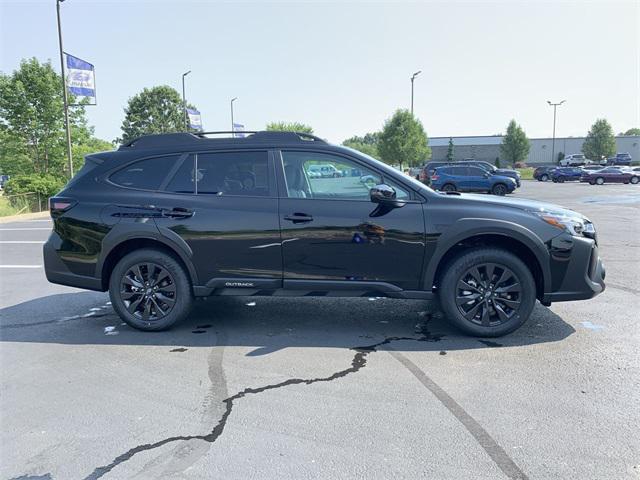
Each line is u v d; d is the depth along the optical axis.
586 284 4.64
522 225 4.54
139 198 4.94
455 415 3.29
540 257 4.56
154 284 5.02
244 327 5.18
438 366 4.10
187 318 5.50
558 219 4.61
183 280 4.95
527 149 73.12
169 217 4.86
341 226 4.66
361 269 4.71
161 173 5.00
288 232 4.72
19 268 8.70
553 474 2.66
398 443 2.97
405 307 5.86
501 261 4.60
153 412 3.38
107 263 5.05
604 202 20.89
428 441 2.99
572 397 3.53
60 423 3.26
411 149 47.06
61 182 27.53
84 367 4.18
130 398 3.60
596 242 4.81
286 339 4.80
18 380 3.94
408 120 46.88
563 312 5.52
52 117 32.06
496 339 4.71
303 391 3.67
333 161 4.79
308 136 4.97
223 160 4.93
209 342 4.75
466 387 3.71
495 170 31.53
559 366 4.07
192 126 46.22
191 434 3.10
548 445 2.93
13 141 31.34
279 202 4.76
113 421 3.27
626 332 4.87
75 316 5.67
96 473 2.71
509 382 3.78
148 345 4.69
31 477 2.69
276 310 5.79
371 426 3.16
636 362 4.14
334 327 5.15
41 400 3.59
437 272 4.77
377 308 5.84
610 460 2.78
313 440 3.01
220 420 3.26
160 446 2.97
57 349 4.61
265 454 2.87
